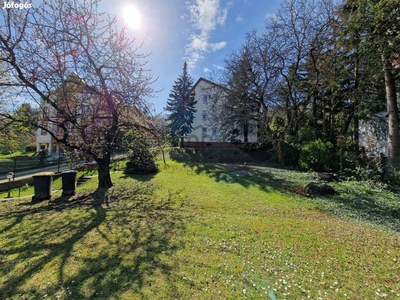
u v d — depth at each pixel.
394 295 2.43
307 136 13.27
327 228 4.57
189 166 14.62
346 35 9.52
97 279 2.64
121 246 3.57
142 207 6.12
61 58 6.28
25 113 6.95
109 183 9.00
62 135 7.73
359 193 6.98
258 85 14.33
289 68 13.43
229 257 3.24
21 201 7.25
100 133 7.57
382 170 8.48
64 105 6.73
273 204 6.49
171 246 3.58
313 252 3.46
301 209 6.02
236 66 14.73
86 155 7.74
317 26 11.87
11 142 14.69
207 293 2.41
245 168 13.05
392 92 8.87
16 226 4.57
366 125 15.02
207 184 9.51
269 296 2.37
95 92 7.00
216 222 4.82
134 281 2.60
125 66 7.10
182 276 2.72
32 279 2.64
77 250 3.42
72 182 7.75
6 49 5.63
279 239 3.95
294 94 15.02
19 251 3.40
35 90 6.34
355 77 11.61
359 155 10.14
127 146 8.98
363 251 3.52
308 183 7.96
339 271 2.91
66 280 2.62
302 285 2.58
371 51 8.45
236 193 7.84
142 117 8.35
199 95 27.06
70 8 6.15
